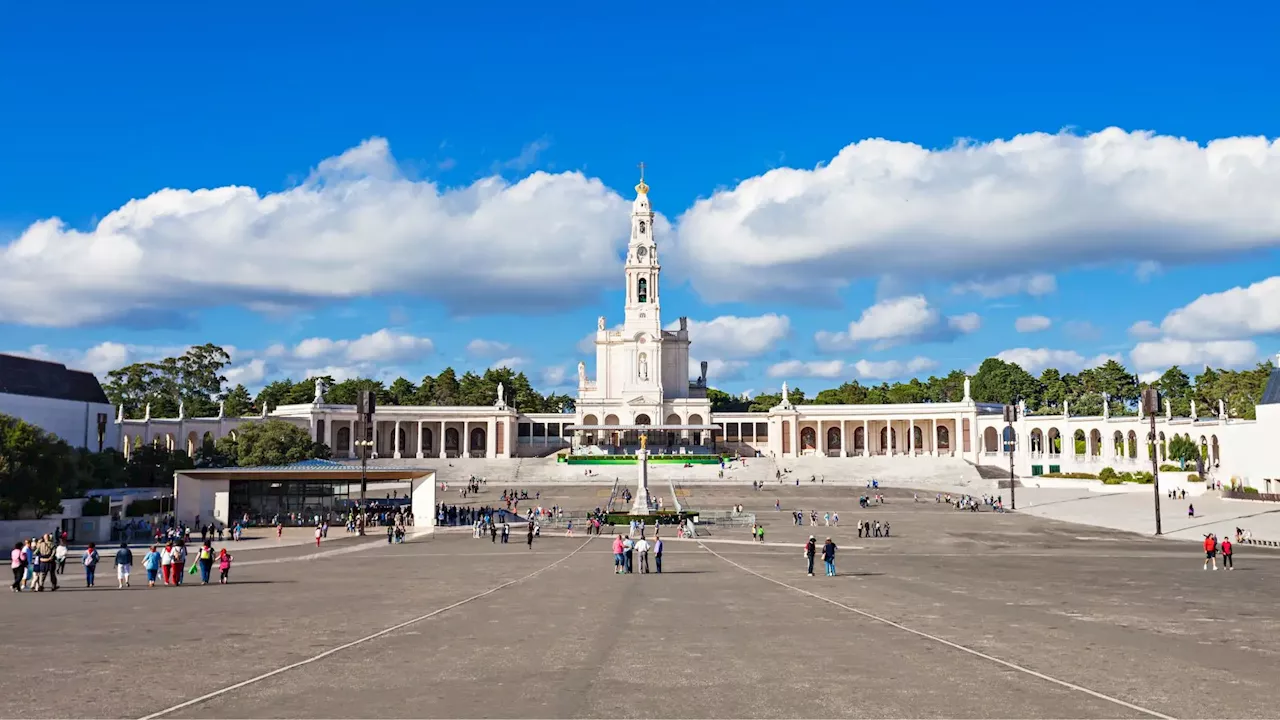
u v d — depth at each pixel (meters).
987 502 111.50
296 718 18.81
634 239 187.38
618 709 19.50
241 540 74.25
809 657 25.16
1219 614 33.94
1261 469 103.81
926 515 99.06
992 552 63.84
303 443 128.62
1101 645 27.12
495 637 28.45
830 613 34.03
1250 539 71.56
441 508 97.06
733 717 18.89
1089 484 118.06
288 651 26.00
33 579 42.22
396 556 60.94
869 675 22.84
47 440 70.12
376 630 29.80
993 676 22.73
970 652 25.91
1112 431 149.25
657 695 20.72
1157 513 78.56
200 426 157.00
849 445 187.38
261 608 35.28
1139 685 21.80
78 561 58.91
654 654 25.59
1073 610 35.00
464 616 33.09
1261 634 29.27
